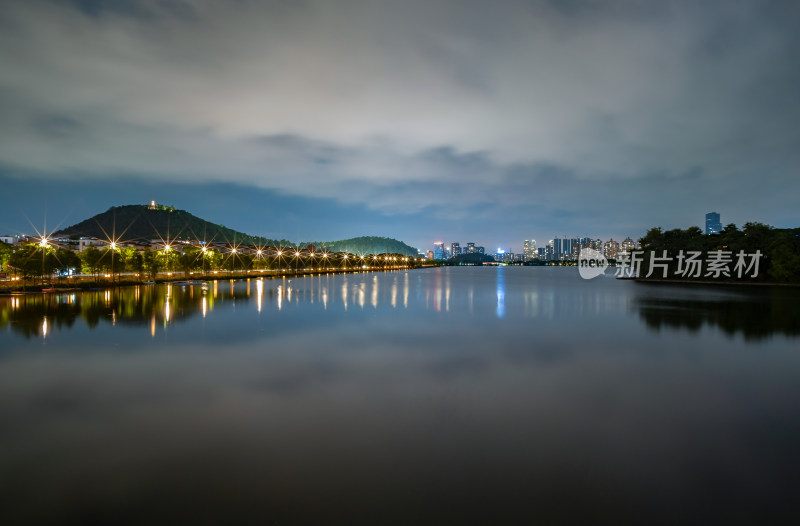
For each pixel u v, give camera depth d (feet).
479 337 78.13
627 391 46.06
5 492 25.62
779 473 28.50
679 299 162.91
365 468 28.53
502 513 23.70
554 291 215.10
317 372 52.47
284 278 339.16
